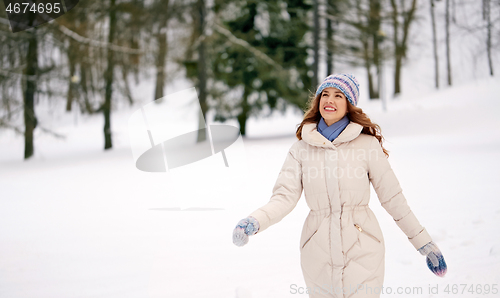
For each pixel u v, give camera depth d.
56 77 16.53
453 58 29.78
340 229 1.86
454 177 6.87
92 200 7.06
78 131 27.41
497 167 7.45
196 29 18.34
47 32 15.73
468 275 2.89
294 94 19.73
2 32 15.15
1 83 15.58
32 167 14.72
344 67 21.61
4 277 3.42
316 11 19.55
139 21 17.16
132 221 5.27
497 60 18.34
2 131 16.17
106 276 3.37
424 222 4.39
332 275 1.86
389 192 1.93
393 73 33.34
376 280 1.86
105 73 17.50
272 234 4.42
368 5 19.47
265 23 19.83
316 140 1.94
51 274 3.47
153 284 3.15
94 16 16.97
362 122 2.00
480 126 16.39
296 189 1.96
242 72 19.39
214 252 3.88
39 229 5.18
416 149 11.22
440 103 23.34
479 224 4.12
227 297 2.85
